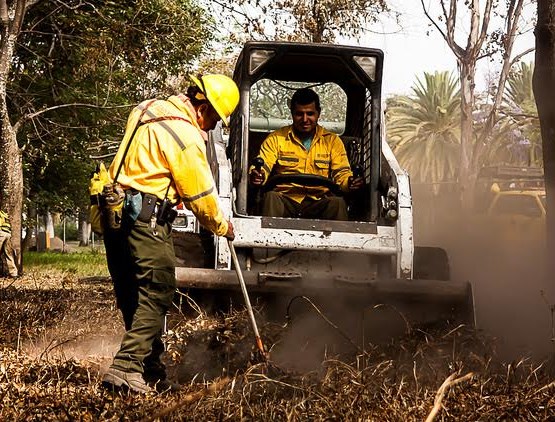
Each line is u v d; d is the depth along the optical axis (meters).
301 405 5.11
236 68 8.83
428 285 7.28
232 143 8.94
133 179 5.95
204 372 6.42
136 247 5.91
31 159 25.03
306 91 8.42
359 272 8.10
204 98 6.13
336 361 5.78
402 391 5.39
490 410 5.10
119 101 23.88
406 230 7.91
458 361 6.04
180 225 9.09
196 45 22.30
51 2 22.44
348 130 9.14
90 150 24.08
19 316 8.90
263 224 7.87
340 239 7.91
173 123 5.98
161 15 21.78
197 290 7.37
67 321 8.86
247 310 6.50
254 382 5.50
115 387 5.71
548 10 8.12
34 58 24.14
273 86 9.13
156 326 5.92
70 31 23.58
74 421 4.93
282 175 8.27
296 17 19.97
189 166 5.91
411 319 7.40
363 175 8.67
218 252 7.77
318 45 8.32
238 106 8.32
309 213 8.27
